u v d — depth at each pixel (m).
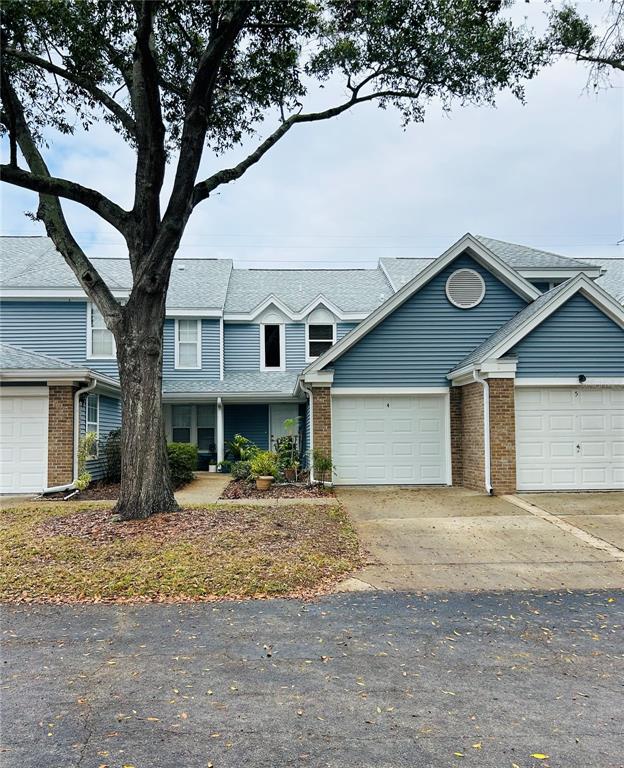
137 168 10.01
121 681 4.41
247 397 18.78
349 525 9.93
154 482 9.70
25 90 11.30
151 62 8.70
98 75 11.53
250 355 20.64
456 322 14.67
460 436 14.52
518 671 4.62
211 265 23.97
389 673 4.56
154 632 5.46
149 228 9.77
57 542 8.27
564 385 12.93
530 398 12.98
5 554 7.84
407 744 3.54
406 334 14.60
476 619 5.86
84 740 3.58
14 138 9.34
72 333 18.42
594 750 3.48
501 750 3.48
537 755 3.43
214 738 3.61
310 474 14.37
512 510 11.09
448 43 10.64
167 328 19.92
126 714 3.91
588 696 4.19
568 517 10.46
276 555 7.80
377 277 23.69
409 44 10.76
